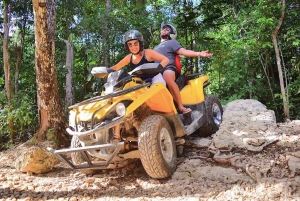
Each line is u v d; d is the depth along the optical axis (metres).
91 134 3.66
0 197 3.77
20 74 9.67
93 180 4.20
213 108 5.57
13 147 7.23
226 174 3.88
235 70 9.20
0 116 7.71
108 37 9.30
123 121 3.83
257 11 7.64
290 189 3.28
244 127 4.99
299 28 8.23
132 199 3.50
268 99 9.97
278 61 7.83
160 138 3.83
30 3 9.01
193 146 5.02
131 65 4.51
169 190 3.66
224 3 10.87
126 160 4.50
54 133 6.67
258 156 4.25
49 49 6.74
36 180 4.43
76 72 11.29
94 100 3.63
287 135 4.74
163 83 4.16
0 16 9.49
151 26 8.88
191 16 9.86
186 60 10.50
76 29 10.72
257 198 3.22
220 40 10.55
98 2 11.21
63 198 3.66
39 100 6.82
